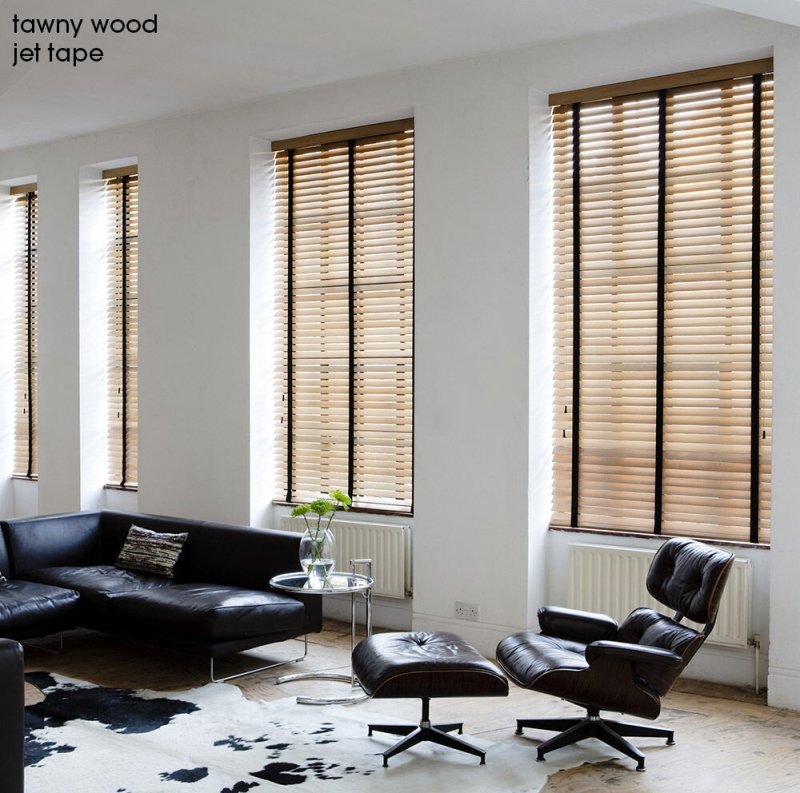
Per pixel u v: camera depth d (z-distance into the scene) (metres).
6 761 3.18
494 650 5.46
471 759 3.99
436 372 5.68
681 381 5.18
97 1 4.70
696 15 4.86
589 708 4.10
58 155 7.61
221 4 4.75
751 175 4.98
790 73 4.58
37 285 7.81
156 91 6.24
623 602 5.15
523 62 5.37
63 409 7.68
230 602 5.00
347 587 4.87
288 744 4.12
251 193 6.53
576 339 5.48
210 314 6.74
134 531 6.14
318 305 6.50
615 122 5.36
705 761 3.98
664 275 5.21
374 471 6.25
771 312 4.92
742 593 4.83
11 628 5.17
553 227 5.55
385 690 3.87
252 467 6.57
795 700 4.59
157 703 4.66
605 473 5.41
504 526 5.43
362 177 6.30
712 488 5.09
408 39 5.25
